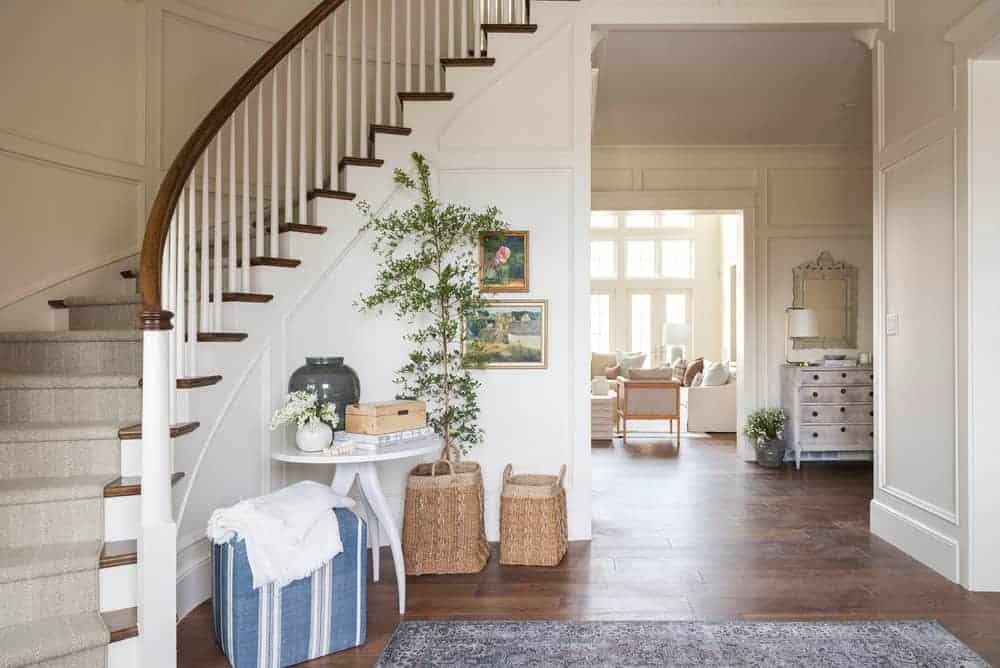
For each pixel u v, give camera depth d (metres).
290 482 3.95
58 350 3.35
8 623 2.31
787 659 2.66
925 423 3.83
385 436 3.24
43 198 3.89
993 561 3.39
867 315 7.37
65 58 3.99
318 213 3.97
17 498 2.50
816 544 4.18
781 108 6.14
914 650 2.73
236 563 2.53
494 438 4.32
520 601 3.29
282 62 4.80
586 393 4.29
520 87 4.32
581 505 4.29
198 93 4.61
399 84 5.04
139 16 4.33
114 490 2.60
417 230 4.09
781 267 7.40
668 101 5.95
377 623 3.04
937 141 3.67
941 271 3.66
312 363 3.54
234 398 3.50
